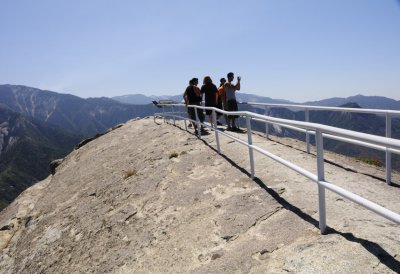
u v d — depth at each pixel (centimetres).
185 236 661
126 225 820
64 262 819
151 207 853
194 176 954
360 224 504
